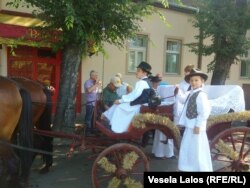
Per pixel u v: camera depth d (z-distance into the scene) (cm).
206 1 1172
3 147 480
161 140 670
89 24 825
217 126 553
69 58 884
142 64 568
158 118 510
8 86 491
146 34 1399
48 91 638
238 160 548
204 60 1609
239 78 1770
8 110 481
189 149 507
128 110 536
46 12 823
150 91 545
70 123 864
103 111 632
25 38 942
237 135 621
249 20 1145
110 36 866
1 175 498
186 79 528
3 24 982
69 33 842
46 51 1230
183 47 1529
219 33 1153
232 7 1150
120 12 857
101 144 562
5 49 1140
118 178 497
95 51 977
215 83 1245
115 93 773
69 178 598
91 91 895
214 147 542
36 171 632
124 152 500
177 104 562
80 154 750
